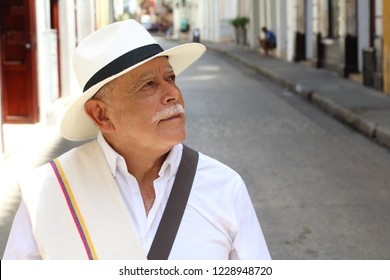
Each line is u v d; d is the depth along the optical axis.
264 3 34.03
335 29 22.16
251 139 11.63
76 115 2.36
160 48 2.24
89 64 2.20
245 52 35.91
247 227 2.32
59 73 14.25
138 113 2.21
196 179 2.28
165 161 2.26
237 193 2.31
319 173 9.04
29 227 2.25
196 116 14.27
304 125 13.23
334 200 7.67
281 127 12.97
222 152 10.49
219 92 18.95
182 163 2.28
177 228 2.20
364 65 17.61
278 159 9.96
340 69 20.14
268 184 8.42
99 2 18.00
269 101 17.00
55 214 2.21
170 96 2.21
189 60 2.47
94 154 2.29
